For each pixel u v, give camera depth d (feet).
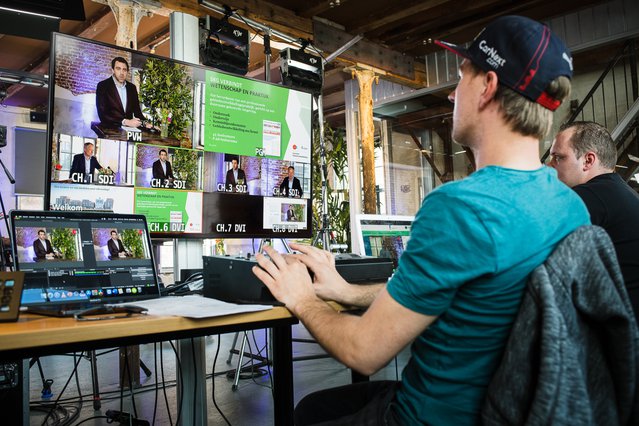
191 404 5.90
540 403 2.19
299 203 7.16
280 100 6.96
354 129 25.72
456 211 2.50
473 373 2.60
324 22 19.65
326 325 3.05
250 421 8.74
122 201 5.53
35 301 3.62
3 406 6.01
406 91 24.26
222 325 3.21
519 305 2.48
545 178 2.75
